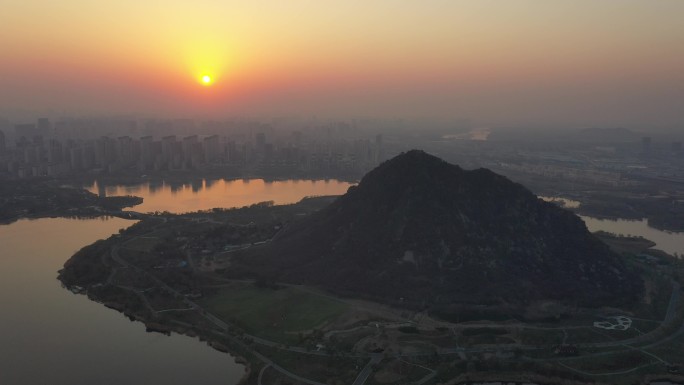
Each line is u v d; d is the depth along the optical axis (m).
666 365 186.38
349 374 178.50
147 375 182.38
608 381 177.00
